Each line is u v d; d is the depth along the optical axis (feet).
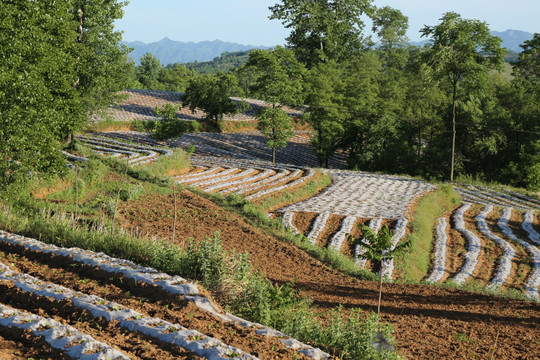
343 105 219.61
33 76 65.77
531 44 246.88
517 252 96.02
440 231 107.24
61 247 42.09
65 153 110.32
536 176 173.27
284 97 186.91
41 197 81.10
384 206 116.47
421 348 31.81
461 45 178.29
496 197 155.63
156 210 81.15
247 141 261.65
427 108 231.91
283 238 75.36
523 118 212.23
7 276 30.42
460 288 59.62
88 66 116.57
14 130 63.52
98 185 91.35
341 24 305.73
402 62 339.57
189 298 28.48
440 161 205.05
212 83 277.44
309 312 34.24
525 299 54.39
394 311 43.16
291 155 247.09
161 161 120.98
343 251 83.35
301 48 308.60
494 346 31.04
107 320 24.21
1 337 21.30
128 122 245.86
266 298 31.58
